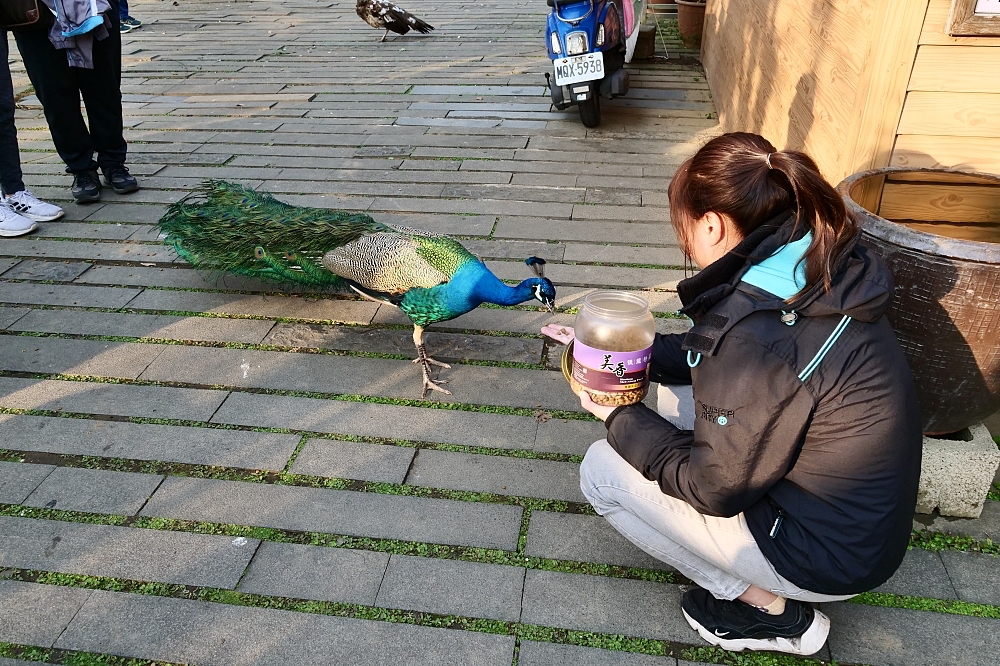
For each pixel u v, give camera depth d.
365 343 3.13
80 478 2.40
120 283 3.56
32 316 3.29
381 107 6.15
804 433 1.43
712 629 1.84
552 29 5.34
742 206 1.43
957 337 1.94
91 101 4.25
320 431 2.62
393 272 2.70
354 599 1.99
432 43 8.34
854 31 2.77
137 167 4.96
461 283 2.64
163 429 2.62
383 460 2.48
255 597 2.00
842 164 2.80
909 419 1.46
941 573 2.05
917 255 1.92
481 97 6.40
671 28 9.09
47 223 4.16
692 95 6.46
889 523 1.48
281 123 5.80
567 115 5.92
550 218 4.17
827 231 1.37
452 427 2.63
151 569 2.08
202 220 3.36
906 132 2.55
